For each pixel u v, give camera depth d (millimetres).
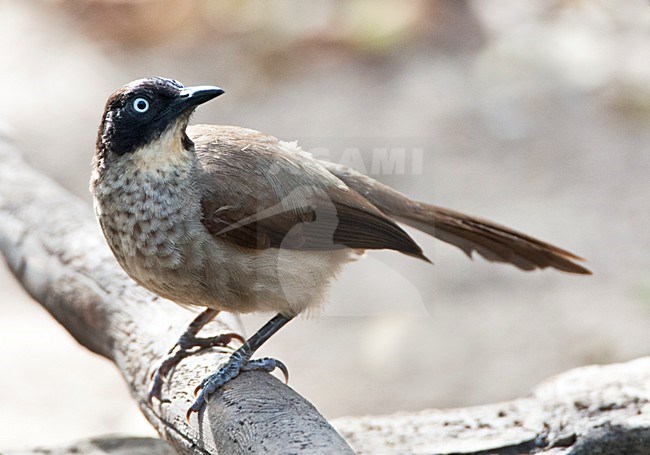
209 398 6535
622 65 19078
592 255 14141
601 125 17484
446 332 12914
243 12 21562
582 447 6969
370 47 20234
